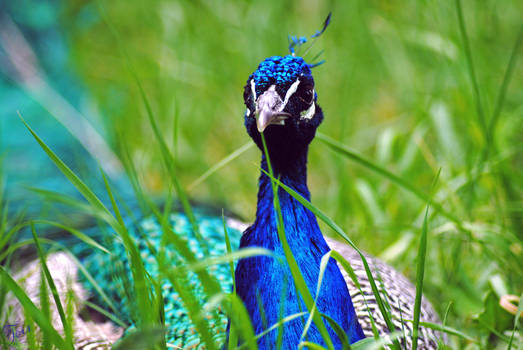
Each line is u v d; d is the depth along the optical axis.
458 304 7.10
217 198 10.25
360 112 12.38
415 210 9.19
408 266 8.16
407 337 6.12
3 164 10.27
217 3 14.37
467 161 8.98
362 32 13.02
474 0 12.02
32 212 8.91
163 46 13.87
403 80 11.80
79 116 12.22
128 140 11.73
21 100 12.35
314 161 11.52
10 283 4.50
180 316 6.24
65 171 4.66
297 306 4.77
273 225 5.10
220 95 12.64
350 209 9.12
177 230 7.81
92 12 15.60
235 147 11.84
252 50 13.03
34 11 14.54
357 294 6.62
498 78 10.90
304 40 5.92
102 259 7.32
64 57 14.03
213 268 7.00
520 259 7.56
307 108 5.28
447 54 10.05
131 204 9.24
